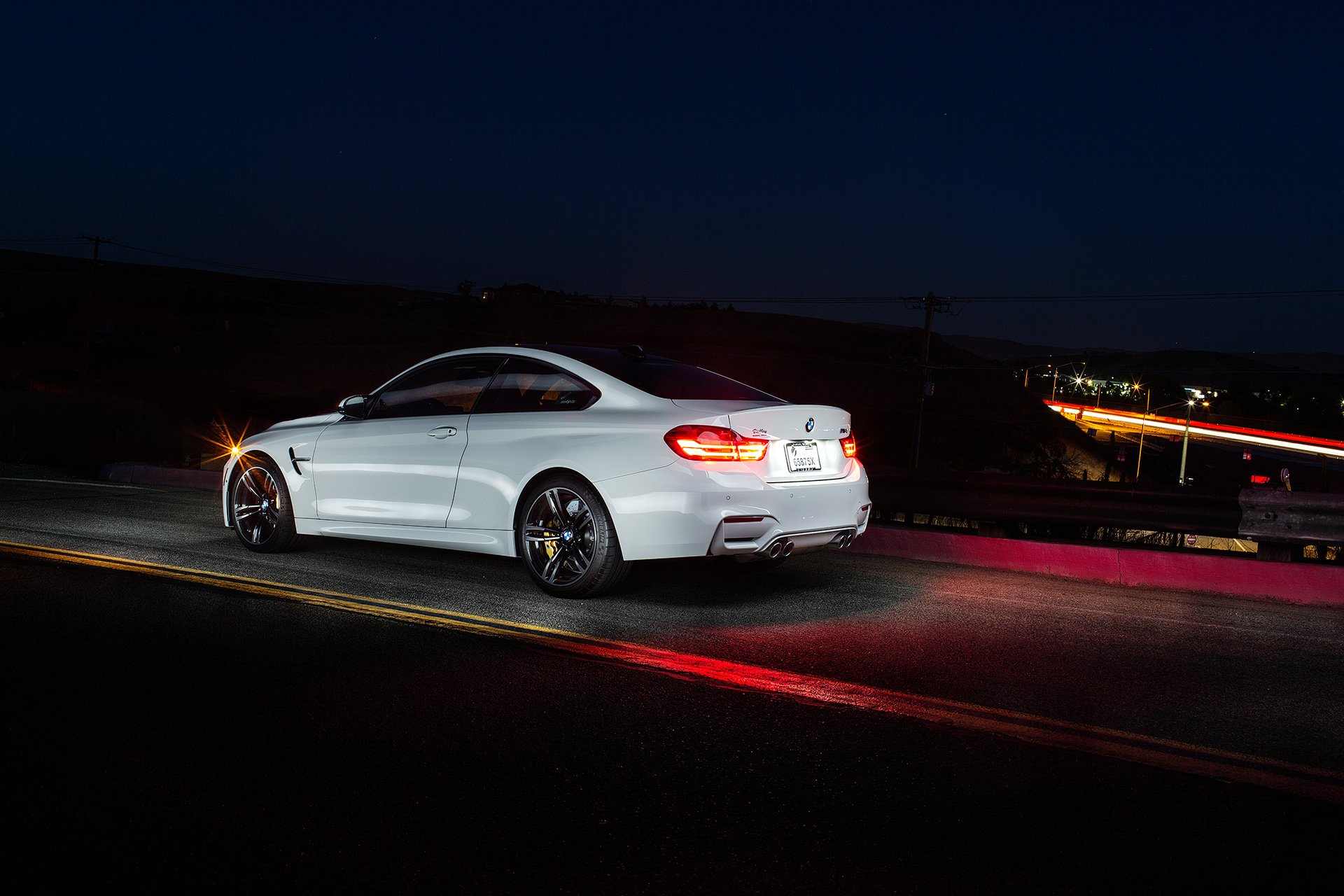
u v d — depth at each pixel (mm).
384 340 110500
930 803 3211
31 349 87062
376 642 4973
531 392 6438
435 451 6574
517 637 5145
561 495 6098
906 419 83500
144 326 116688
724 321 134000
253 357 96438
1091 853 2877
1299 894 2660
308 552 7500
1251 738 3914
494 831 2932
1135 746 3795
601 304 141250
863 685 4496
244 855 2744
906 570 7652
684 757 3553
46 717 3773
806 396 89312
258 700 4039
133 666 4441
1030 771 3516
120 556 7031
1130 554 7406
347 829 2920
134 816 2967
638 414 5922
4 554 6953
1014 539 7988
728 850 2840
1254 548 13688
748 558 6016
